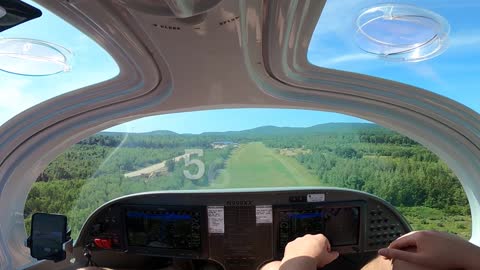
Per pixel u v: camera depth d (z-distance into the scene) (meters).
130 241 1.05
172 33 0.53
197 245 1.01
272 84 0.76
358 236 0.98
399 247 0.32
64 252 0.90
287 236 0.98
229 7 0.46
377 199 0.99
